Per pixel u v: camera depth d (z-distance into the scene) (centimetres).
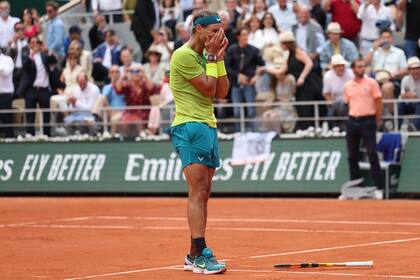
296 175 4800
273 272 2209
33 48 5375
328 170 4722
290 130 4900
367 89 4450
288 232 3139
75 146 5397
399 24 5103
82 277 2217
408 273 2139
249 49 4922
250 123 4997
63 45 5831
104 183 5269
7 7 5634
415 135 4631
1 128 5622
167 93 5112
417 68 4578
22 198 5341
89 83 5303
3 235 3266
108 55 5628
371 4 5088
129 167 5216
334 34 4866
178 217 3809
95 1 6231
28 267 2433
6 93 5406
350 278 2073
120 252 2711
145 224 3550
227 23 5028
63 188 5388
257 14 5269
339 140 4725
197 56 2277
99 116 5303
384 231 3103
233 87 4953
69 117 5362
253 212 3953
